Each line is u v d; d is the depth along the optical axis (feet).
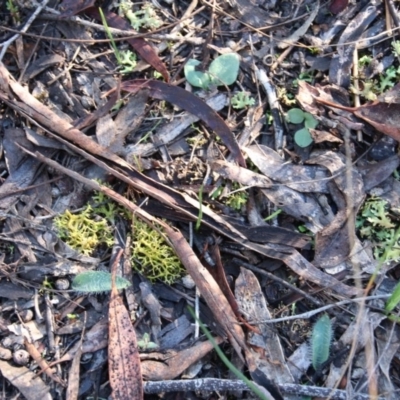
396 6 1.15
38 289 1.02
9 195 1.04
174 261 1.01
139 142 1.07
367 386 0.97
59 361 0.98
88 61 1.11
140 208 1.02
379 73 1.11
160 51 1.12
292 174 1.06
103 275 0.99
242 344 0.96
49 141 1.06
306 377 0.98
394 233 1.03
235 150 1.06
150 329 1.00
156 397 0.97
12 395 0.97
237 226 1.03
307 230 1.04
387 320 1.01
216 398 0.98
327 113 1.08
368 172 1.06
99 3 1.13
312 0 1.15
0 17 1.12
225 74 1.09
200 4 1.15
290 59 1.13
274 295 1.02
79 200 1.05
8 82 1.05
